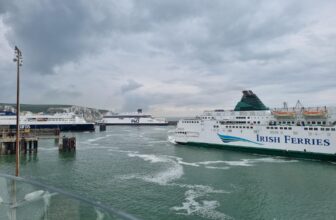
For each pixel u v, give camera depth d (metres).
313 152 51.50
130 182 34.38
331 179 36.28
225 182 34.62
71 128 132.12
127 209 24.91
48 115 133.38
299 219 23.16
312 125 56.06
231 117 72.75
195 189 31.33
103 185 32.94
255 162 49.56
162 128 173.00
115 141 87.62
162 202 26.88
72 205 5.32
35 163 47.56
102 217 4.82
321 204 26.56
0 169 42.53
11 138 58.06
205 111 79.19
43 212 5.62
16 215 6.16
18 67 28.08
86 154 58.53
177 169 42.81
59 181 34.94
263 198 28.31
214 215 23.75
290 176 38.00
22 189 6.26
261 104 74.56
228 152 62.53
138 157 54.84
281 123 63.97
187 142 75.62
